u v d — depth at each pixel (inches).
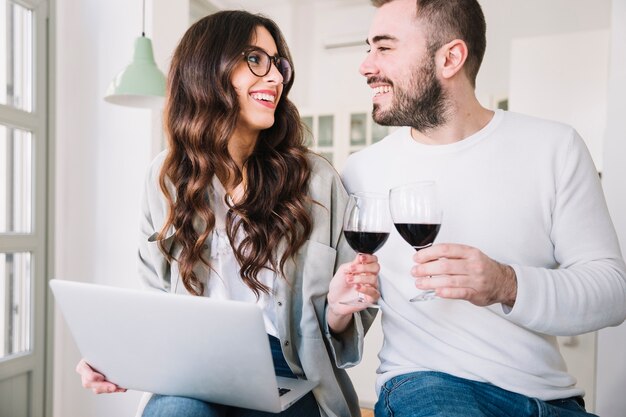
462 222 48.6
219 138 53.5
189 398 41.3
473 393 43.8
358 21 188.1
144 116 106.3
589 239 45.3
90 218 110.0
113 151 108.5
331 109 171.0
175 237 54.8
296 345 51.8
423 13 49.5
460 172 49.6
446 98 50.4
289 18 193.9
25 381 99.9
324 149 172.1
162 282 57.5
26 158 100.9
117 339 38.6
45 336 103.9
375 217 39.9
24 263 100.7
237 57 52.1
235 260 53.9
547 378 45.4
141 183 106.8
